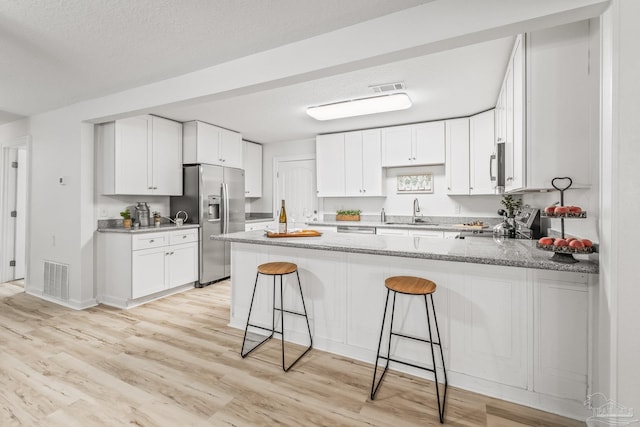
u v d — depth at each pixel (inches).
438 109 146.9
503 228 118.8
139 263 136.5
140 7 70.6
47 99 130.4
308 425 64.9
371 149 181.9
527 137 73.7
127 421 65.6
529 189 80.9
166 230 147.7
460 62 97.7
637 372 52.2
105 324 117.6
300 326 102.4
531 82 73.2
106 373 83.9
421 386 79.3
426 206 183.0
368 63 79.0
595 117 68.1
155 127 155.9
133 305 138.4
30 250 156.2
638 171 51.7
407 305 85.4
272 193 229.1
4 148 172.2
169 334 109.0
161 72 104.1
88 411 68.7
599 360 60.9
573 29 70.2
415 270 84.0
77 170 136.6
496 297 74.7
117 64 98.3
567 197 87.2
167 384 79.0
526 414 68.7
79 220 136.0
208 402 72.0
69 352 95.5
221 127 181.0
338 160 191.0
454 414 68.6
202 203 165.9
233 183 185.9
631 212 52.2
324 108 139.4
